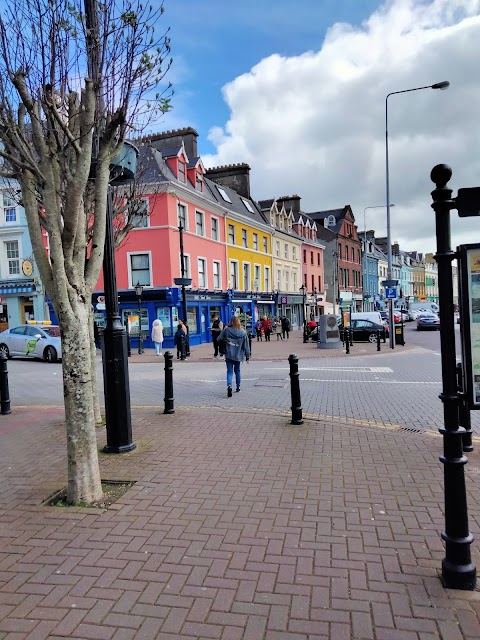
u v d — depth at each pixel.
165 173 24.19
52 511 3.97
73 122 4.14
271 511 3.86
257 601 2.69
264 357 17.77
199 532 3.53
